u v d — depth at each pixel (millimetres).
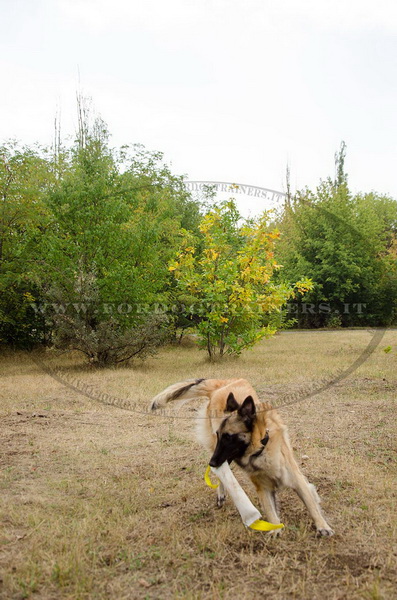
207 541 3789
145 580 3250
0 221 14281
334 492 4680
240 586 3168
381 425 7043
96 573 3355
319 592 3092
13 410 8297
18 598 3074
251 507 3867
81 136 23625
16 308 15633
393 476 5098
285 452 4090
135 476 5281
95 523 4090
